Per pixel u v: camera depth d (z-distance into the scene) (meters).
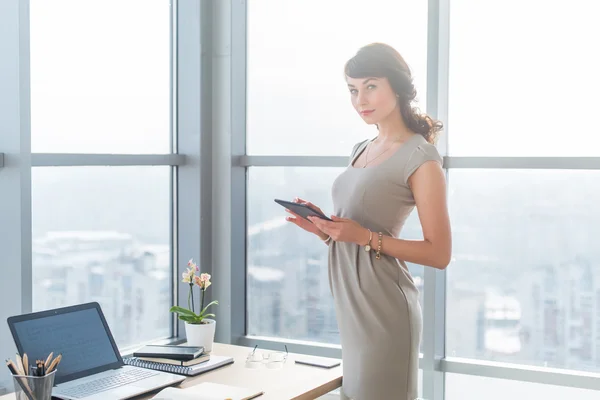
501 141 3.76
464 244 3.86
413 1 3.94
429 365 3.80
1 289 3.29
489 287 3.82
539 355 3.73
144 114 4.16
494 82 3.76
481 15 3.77
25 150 3.23
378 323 2.73
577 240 3.63
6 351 3.25
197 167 4.32
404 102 2.82
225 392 2.55
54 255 3.64
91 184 3.83
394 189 2.75
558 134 3.65
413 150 2.73
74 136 3.74
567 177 3.64
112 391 2.49
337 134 4.22
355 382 2.78
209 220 4.39
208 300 4.39
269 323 4.44
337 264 2.86
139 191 4.13
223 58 4.35
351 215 2.82
